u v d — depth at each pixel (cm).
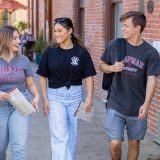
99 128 786
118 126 492
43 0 1925
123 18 481
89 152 649
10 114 488
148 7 733
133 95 485
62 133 512
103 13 1011
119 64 473
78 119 530
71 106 516
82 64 512
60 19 509
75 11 1297
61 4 1496
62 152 511
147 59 477
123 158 615
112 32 996
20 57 492
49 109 517
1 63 483
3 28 484
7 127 489
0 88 485
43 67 517
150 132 732
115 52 484
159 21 692
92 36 1106
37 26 2127
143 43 483
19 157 484
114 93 492
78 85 517
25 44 2097
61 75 511
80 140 711
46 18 1853
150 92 475
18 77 486
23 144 486
